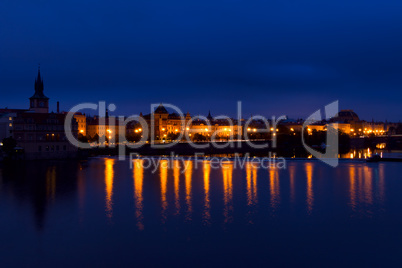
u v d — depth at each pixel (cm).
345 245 4609
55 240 4834
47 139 15950
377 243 4669
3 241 4809
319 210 6319
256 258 4216
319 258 4209
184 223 5550
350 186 8794
